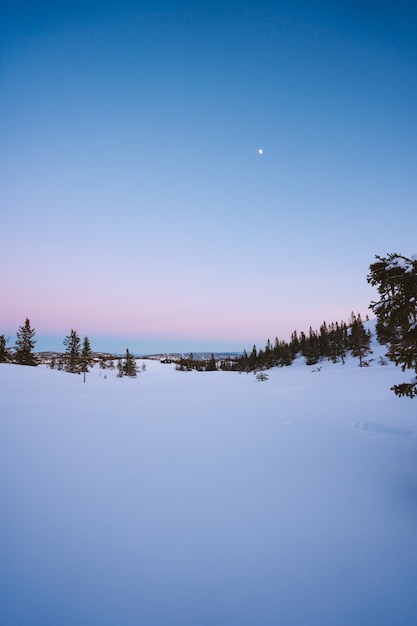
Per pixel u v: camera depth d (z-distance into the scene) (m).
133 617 2.53
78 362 52.56
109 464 6.48
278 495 4.95
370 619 2.52
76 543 3.58
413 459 6.74
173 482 5.52
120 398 19.58
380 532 3.81
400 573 3.06
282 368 83.31
